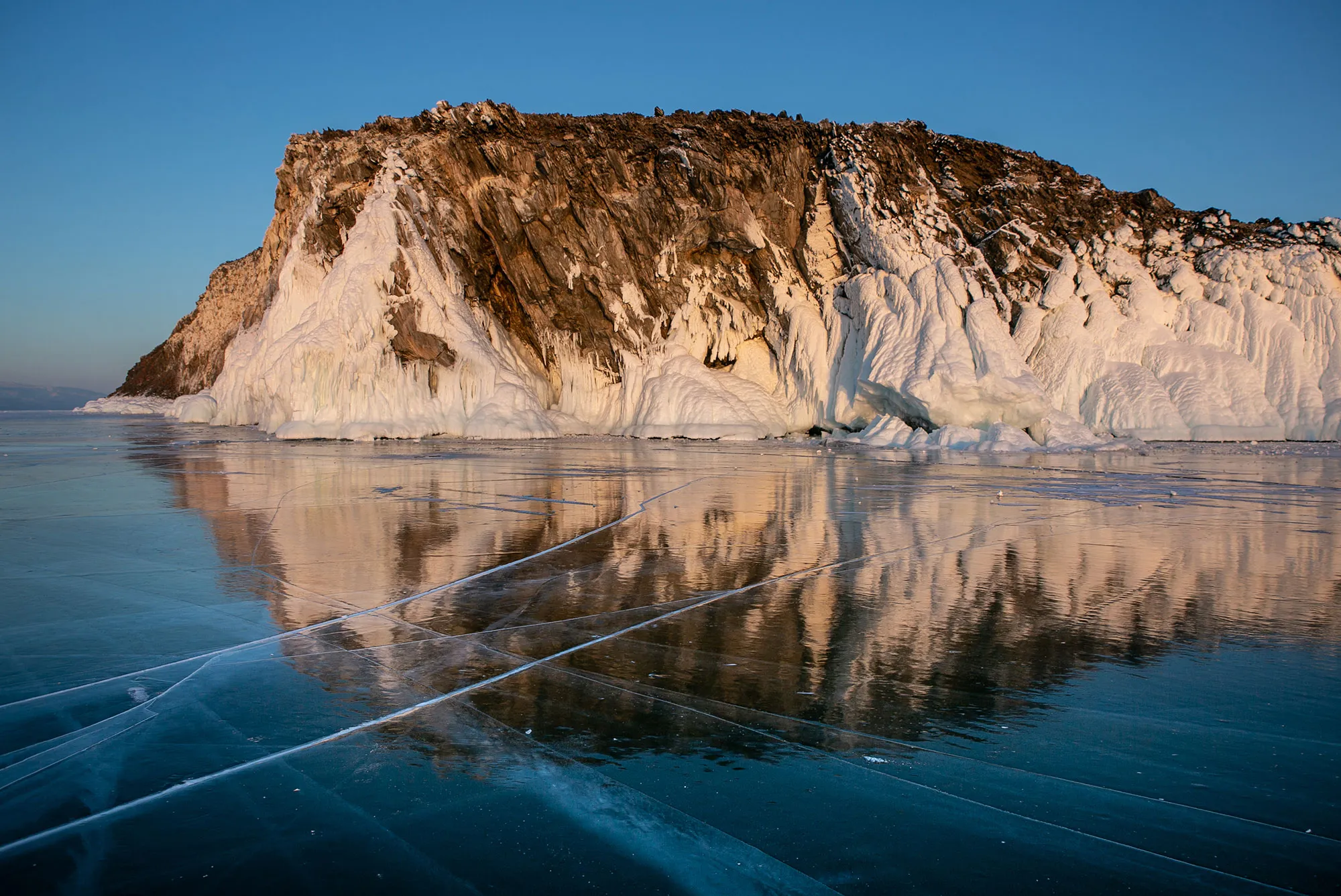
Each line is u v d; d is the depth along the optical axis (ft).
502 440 116.78
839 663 22.47
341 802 15.51
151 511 48.60
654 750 17.47
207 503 51.52
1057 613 27.37
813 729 18.37
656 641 24.47
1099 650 23.57
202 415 177.17
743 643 24.20
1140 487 62.85
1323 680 21.30
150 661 22.93
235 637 24.99
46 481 64.13
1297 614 27.32
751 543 39.27
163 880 13.15
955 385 105.91
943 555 36.81
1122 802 15.28
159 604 28.43
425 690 20.79
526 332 144.66
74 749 17.78
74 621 26.50
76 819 15.01
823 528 43.57
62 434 133.39
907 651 23.56
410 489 59.11
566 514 47.83
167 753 17.52
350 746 17.79
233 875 13.30
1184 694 20.30
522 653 23.40
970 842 14.07
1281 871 13.19
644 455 91.71
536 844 14.10
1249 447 106.11
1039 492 59.52
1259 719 18.84
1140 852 13.73
